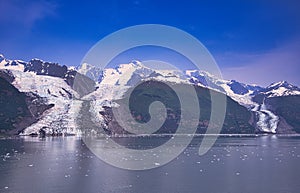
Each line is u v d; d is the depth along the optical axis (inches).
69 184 1886.1
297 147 5044.3
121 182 1974.7
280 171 2456.9
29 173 2224.4
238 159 3260.3
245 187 1877.5
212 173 2351.1
